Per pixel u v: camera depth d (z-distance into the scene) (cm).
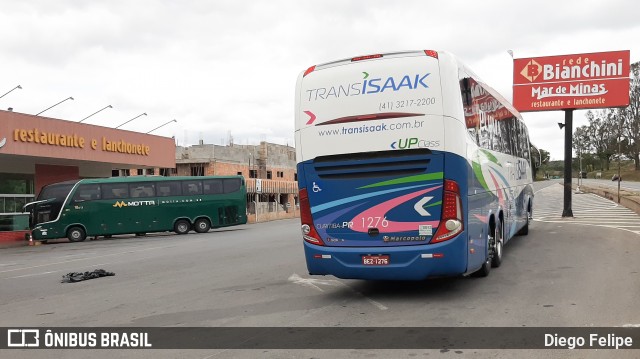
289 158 6328
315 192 795
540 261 1074
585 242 1356
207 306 798
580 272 932
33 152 2531
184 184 3073
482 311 684
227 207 3112
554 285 827
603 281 845
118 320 738
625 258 1074
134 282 1101
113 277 1205
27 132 2497
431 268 731
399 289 855
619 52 2128
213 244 2023
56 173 3184
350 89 777
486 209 901
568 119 2217
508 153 1198
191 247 1956
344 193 776
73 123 2775
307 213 802
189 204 3055
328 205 786
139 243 2417
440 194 729
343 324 652
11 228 2972
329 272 782
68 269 1446
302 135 805
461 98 755
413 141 739
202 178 3111
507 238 1168
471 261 773
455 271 729
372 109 761
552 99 2206
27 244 2895
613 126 9369
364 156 763
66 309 841
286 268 1163
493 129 1016
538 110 2228
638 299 715
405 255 737
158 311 783
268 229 2953
